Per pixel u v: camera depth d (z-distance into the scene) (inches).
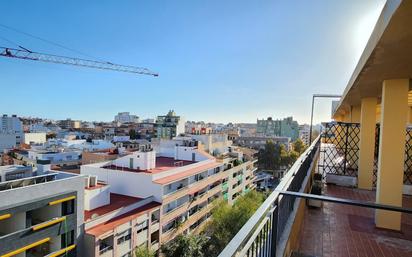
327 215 193.2
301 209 165.5
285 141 3112.7
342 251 138.1
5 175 556.1
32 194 435.5
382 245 145.5
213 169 1077.1
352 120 385.7
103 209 631.8
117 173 778.8
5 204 399.2
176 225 786.8
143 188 745.6
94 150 1534.2
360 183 275.3
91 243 512.7
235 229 693.9
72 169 1237.7
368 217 189.3
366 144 274.1
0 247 390.0
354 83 193.3
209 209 999.6
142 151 911.0
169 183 759.7
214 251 654.5
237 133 3550.7
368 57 129.5
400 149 169.9
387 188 171.6
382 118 176.2
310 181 222.8
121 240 573.6
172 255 629.9
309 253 135.2
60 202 473.1
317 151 326.0
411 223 178.9
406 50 118.2
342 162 368.8
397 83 171.5
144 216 645.3
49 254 458.0
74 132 3496.6
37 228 438.9
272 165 2401.6
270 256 80.8
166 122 3543.3
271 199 75.0
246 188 1504.7
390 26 94.0
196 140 1439.5
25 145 1914.4
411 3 77.9
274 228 83.7
